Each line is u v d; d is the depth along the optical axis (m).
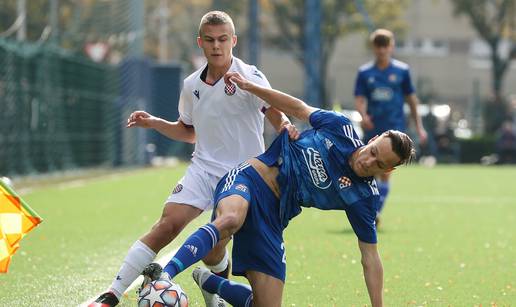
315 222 36.81
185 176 19.16
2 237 17.59
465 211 42.88
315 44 87.38
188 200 18.67
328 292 21.53
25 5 61.84
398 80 36.25
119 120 77.31
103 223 35.50
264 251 16.59
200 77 19.17
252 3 87.00
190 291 21.36
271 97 17.45
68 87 65.69
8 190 17.41
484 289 22.28
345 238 31.53
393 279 23.52
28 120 57.97
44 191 50.69
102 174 68.12
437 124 104.19
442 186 60.53
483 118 124.31
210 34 18.56
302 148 16.80
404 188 58.69
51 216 37.84
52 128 62.56
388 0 137.12
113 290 17.59
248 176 16.95
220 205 16.53
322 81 133.62
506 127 96.75
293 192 16.81
